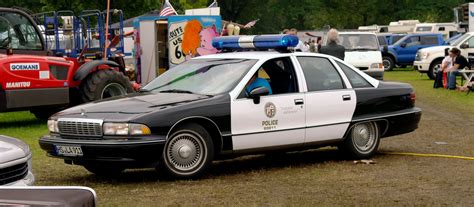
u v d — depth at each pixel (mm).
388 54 39531
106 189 8352
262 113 8977
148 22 21609
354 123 9852
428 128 13867
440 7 72625
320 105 9508
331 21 72312
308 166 9734
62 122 8523
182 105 8461
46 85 14727
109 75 15781
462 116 16109
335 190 8125
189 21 21969
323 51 14602
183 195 7898
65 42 17234
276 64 9492
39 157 10836
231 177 8953
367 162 9852
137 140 8117
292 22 79188
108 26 18344
